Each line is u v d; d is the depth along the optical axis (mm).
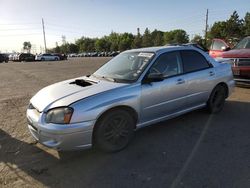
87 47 124500
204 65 5387
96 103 3713
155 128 4988
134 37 112000
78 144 3633
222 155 3861
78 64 27375
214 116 5598
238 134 4613
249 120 5320
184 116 5602
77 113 3572
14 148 4340
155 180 3291
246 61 7875
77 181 3342
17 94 8938
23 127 5324
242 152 3934
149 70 4414
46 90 4367
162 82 4504
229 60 8195
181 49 5059
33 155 4078
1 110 6684
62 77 13875
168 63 4750
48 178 3434
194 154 3924
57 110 3604
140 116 4305
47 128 3568
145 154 3984
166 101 4609
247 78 7934
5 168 3717
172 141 4402
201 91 5266
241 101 6805
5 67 24625
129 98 4047
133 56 4918
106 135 3934
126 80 4312
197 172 3430
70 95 3850
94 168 3637
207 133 4691
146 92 4266
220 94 5785
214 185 3135
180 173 3422
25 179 3426
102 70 5039
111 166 3674
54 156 4020
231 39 12758
